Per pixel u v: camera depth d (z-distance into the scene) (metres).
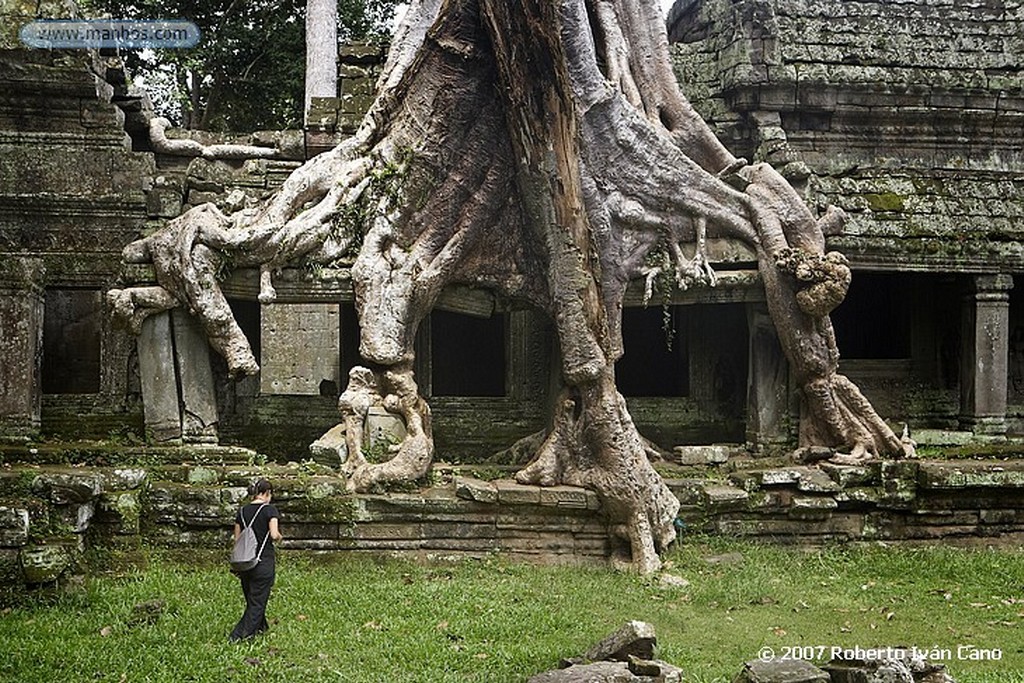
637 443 11.16
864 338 16.88
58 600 8.62
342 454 11.44
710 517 11.90
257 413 14.81
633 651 6.91
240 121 25.20
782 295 12.72
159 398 11.98
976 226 14.16
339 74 16.05
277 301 12.21
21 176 14.15
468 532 11.10
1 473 9.84
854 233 13.55
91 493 9.74
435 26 11.67
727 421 15.32
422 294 11.89
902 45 15.28
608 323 12.12
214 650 7.51
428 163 12.02
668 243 12.72
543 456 11.33
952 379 15.59
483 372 16.81
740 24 14.94
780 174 13.90
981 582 10.44
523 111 10.98
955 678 7.43
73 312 14.29
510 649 7.83
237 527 8.08
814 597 9.87
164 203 14.45
